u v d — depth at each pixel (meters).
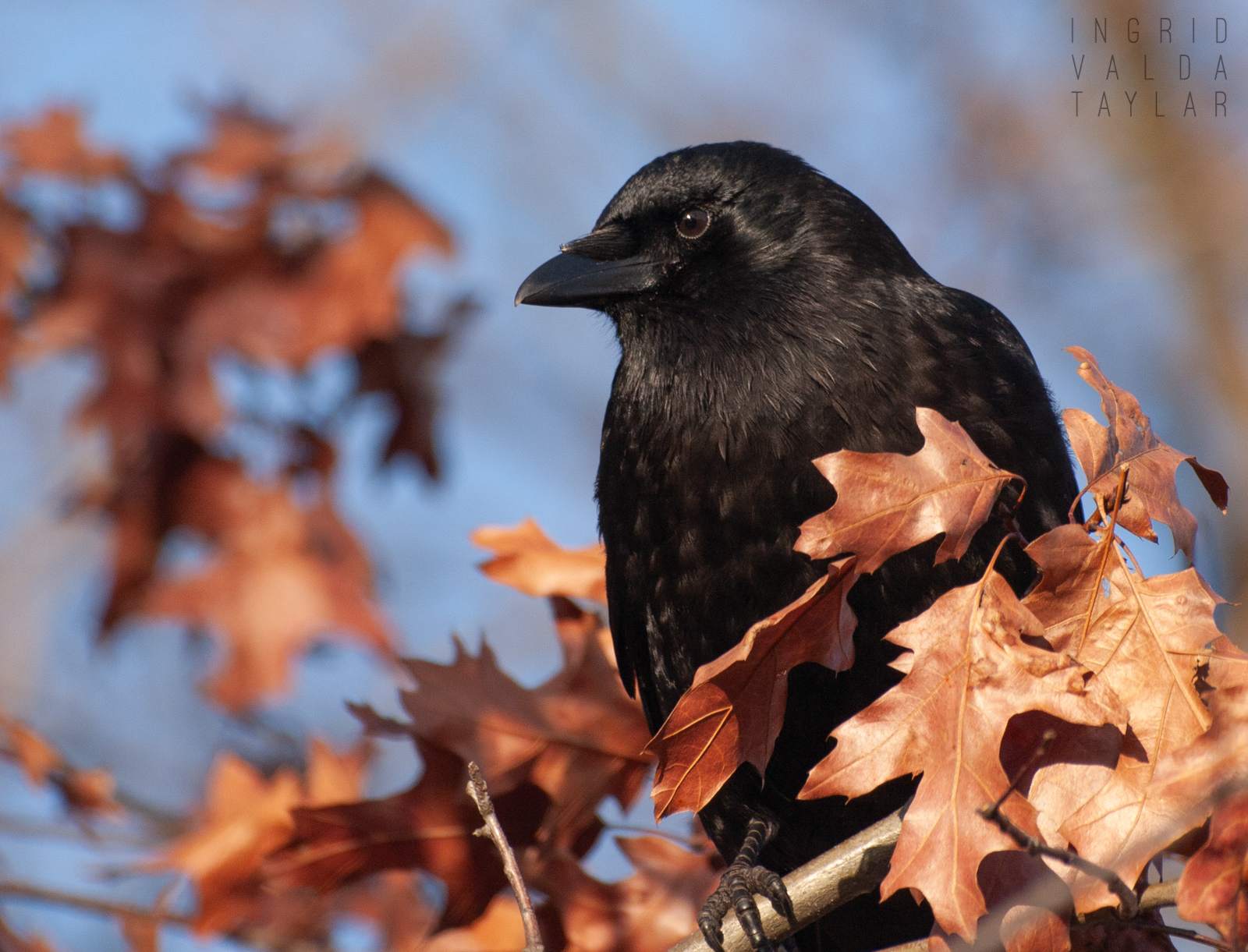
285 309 14.19
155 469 14.04
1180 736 6.68
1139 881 6.89
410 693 9.21
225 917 10.58
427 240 14.44
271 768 13.33
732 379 9.30
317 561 13.87
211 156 14.48
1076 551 6.93
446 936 9.53
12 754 11.06
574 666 9.35
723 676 7.20
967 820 6.64
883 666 8.82
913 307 9.35
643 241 9.99
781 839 9.76
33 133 14.43
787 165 10.05
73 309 14.14
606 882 9.37
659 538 9.41
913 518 6.92
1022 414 9.10
